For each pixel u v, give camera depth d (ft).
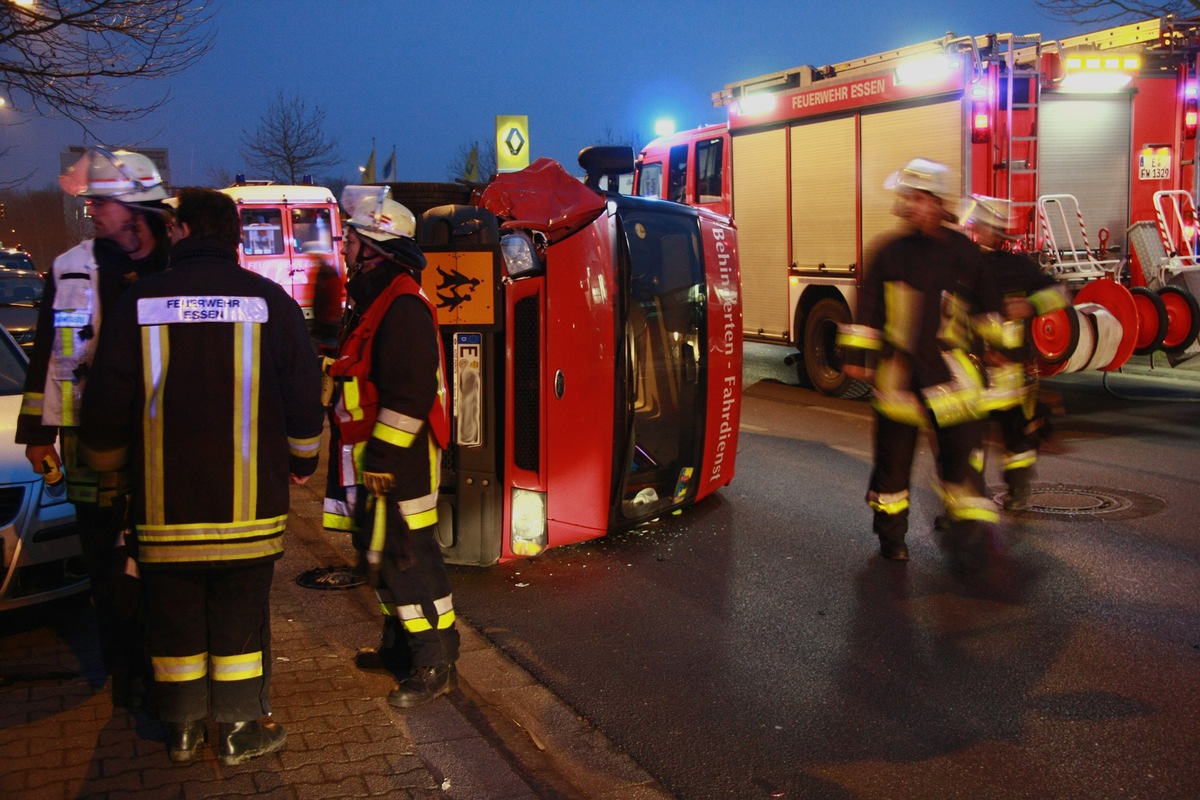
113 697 11.85
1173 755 11.37
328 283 15.69
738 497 22.35
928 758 11.49
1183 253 33.19
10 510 13.87
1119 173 32.99
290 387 10.66
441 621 12.50
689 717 12.61
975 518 16.07
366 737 11.55
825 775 11.21
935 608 15.75
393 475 11.78
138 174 11.55
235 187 55.83
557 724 12.48
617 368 18.08
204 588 10.62
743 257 39.88
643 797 10.85
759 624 15.39
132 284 11.02
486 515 17.46
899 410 16.55
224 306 10.32
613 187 20.66
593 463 18.13
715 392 20.53
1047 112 31.91
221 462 10.26
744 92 40.04
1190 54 33.17
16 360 18.06
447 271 16.85
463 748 11.37
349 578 16.99
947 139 31.04
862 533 19.62
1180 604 15.49
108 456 10.36
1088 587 16.29
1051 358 28.27
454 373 17.15
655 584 17.21
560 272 17.40
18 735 11.36
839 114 34.60
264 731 11.09
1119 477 22.62
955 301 16.03
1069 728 12.03
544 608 16.28
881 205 33.19
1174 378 35.96
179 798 10.06
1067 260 31.96
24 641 14.26
